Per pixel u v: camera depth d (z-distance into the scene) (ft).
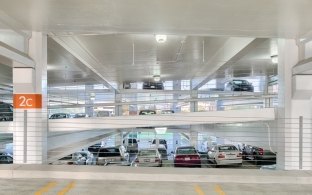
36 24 22.16
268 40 36.27
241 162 55.83
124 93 88.58
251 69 62.39
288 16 19.24
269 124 33.19
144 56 49.21
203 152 73.77
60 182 20.34
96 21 21.16
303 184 20.30
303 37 24.80
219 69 60.59
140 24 21.75
